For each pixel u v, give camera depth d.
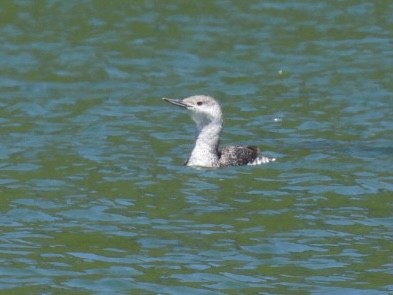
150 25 34.94
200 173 21.83
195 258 17.58
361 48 32.78
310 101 27.83
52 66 31.09
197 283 16.66
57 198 20.36
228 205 19.97
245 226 18.95
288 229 18.84
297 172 21.89
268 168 22.19
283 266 17.33
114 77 30.20
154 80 30.02
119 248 17.98
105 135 24.72
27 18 35.31
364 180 21.36
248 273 17.03
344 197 20.42
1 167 22.20
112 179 21.44
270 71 30.78
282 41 33.56
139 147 23.81
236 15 35.94
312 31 34.47
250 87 29.33
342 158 22.88
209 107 22.36
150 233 18.64
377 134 24.77
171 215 19.47
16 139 24.31
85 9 36.22
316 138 24.56
